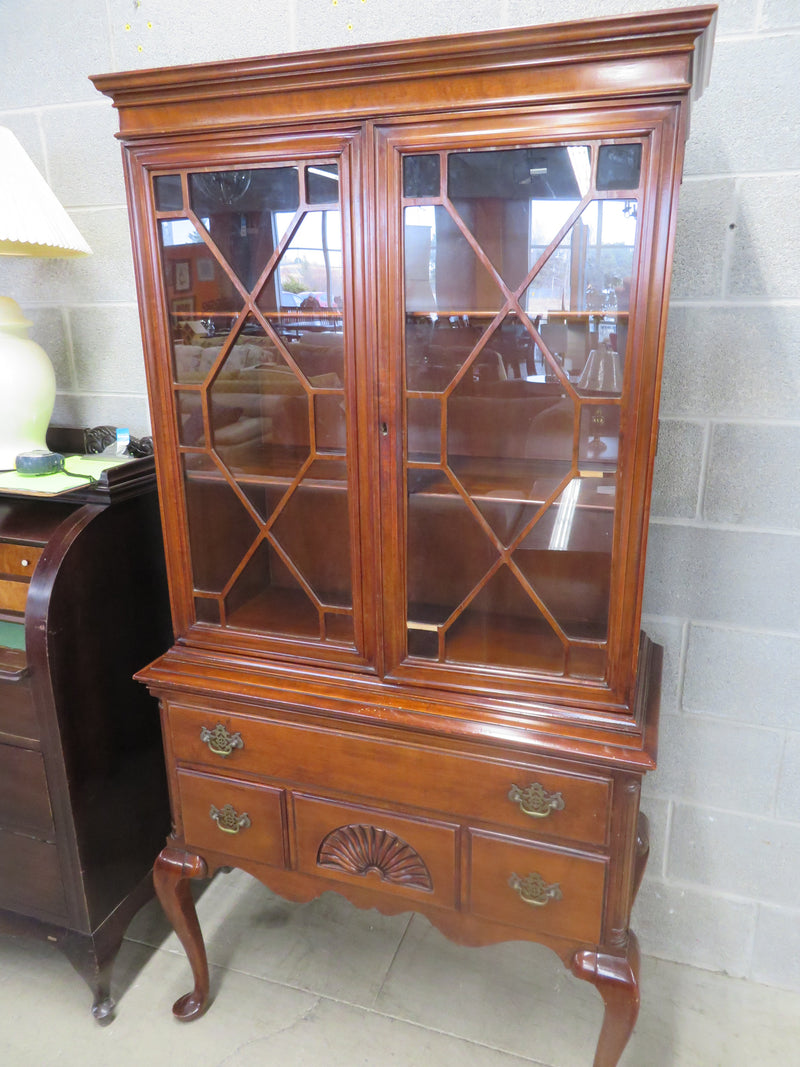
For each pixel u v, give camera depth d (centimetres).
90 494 136
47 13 155
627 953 113
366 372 106
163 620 156
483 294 100
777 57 119
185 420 121
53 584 125
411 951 160
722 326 131
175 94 104
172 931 165
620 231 93
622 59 87
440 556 112
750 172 124
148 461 145
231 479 120
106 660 140
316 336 109
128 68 154
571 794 108
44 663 126
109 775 143
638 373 95
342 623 121
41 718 130
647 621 148
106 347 171
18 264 172
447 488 109
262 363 113
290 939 162
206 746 129
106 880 143
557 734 107
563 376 100
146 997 148
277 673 124
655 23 83
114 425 176
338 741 119
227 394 117
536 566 108
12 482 137
